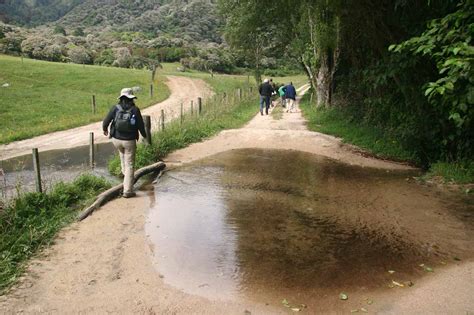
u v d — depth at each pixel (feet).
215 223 21.29
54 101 80.33
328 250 18.22
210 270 16.38
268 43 108.58
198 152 39.40
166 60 247.70
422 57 34.83
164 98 102.53
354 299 14.42
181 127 44.98
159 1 474.08
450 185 28.66
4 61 132.46
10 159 37.55
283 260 17.24
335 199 25.48
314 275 16.02
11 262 16.66
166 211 23.07
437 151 36.11
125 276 15.88
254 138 46.01
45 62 152.15
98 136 51.01
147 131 35.68
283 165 34.65
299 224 21.25
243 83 162.40
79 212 22.62
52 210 22.44
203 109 59.52
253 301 14.28
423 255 17.85
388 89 46.44
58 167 34.24
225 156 38.01
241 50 113.80
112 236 19.56
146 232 20.07
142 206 23.93
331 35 61.00
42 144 45.44
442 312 13.58
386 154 38.88
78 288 15.02
